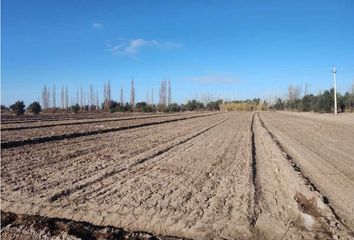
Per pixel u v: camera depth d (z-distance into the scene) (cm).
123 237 781
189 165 1541
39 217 877
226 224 852
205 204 995
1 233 801
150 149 1967
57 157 1670
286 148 2083
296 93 11662
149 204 983
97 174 1324
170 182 1236
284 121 4797
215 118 5762
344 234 800
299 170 1434
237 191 1134
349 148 2081
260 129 3406
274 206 995
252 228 839
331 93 7625
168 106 10162
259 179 1318
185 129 3372
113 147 2030
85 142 2231
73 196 1045
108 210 934
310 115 6688
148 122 4216
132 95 9481
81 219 891
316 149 2041
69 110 8788
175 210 939
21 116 5797
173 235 809
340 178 1314
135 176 1315
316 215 910
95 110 9675
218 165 1555
